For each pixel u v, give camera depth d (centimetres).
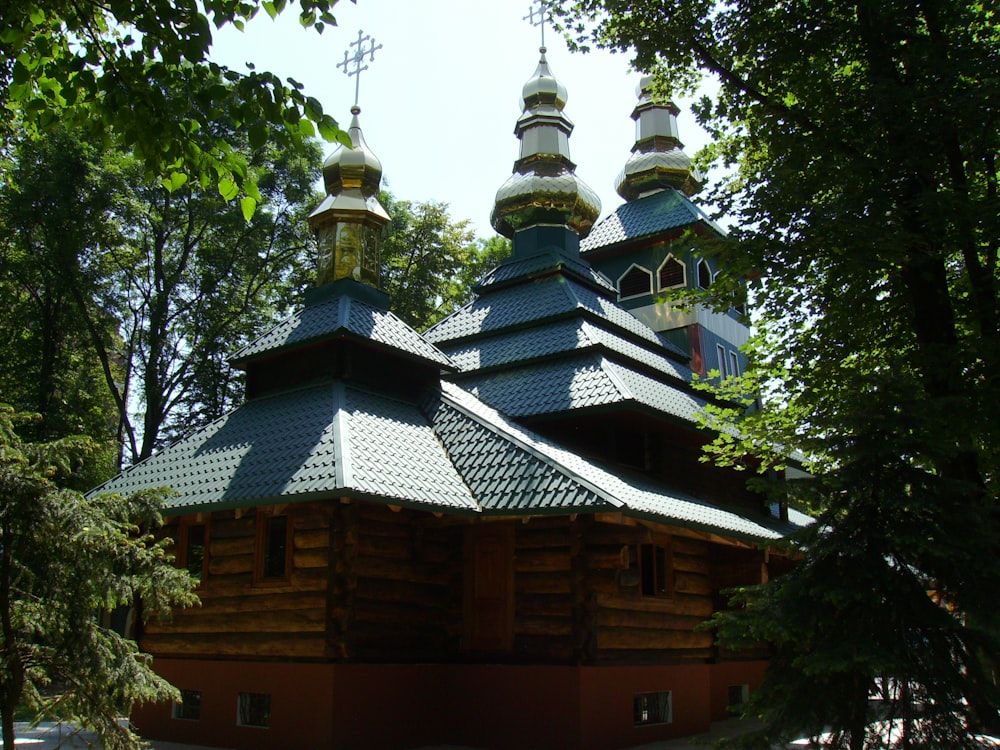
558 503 1222
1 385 3036
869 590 824
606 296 2264
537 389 1723
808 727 823
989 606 788
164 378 3191
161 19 625
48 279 2905
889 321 1359
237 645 1317
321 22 651
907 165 1170
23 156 2728
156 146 664
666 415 1647
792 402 1423
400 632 1310
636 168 2614
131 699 771
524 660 1303
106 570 750
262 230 3178
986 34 1219
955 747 786
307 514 1282
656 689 1402
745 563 1622
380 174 1873
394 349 1623
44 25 710
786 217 1223
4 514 715
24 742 1420
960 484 835
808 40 1298
